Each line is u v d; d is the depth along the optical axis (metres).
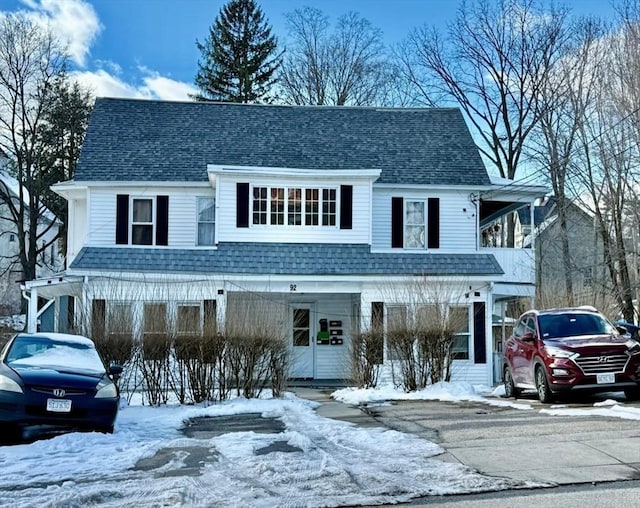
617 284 29.66
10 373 10.06
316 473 7.28
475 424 10.66
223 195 21.95
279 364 16.05
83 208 24.39
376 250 22.45
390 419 11.84
